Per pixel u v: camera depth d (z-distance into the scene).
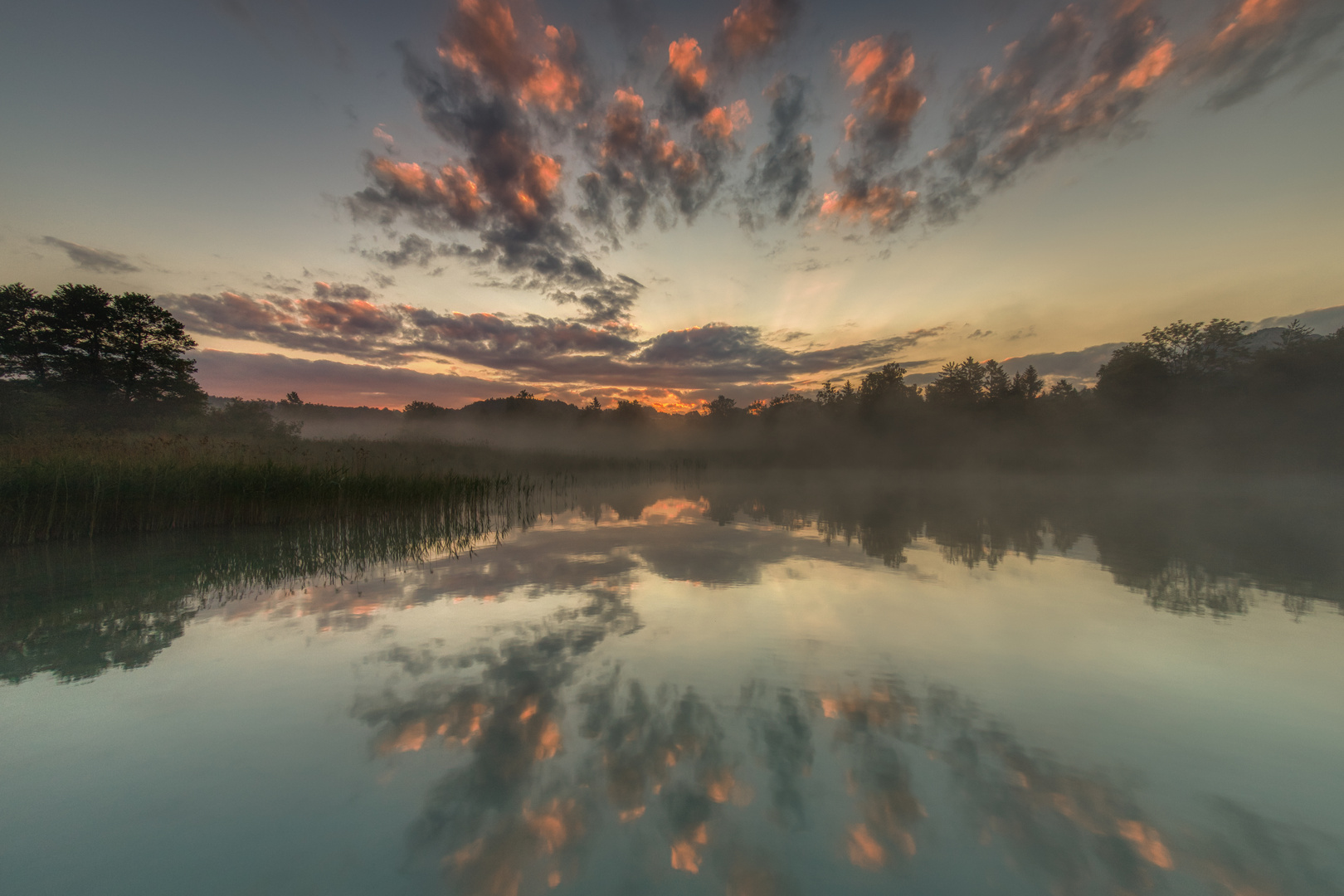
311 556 7.98
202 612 5.23
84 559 7.80
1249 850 2.04
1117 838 2.12
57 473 9.38
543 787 2.45
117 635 4.58
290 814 2.28
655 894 1.79
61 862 2.00
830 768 2.62
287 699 3.38
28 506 9.08
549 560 7.59
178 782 2.53
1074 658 4.10
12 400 19.19
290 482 11.26
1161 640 4.50
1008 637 4.54
